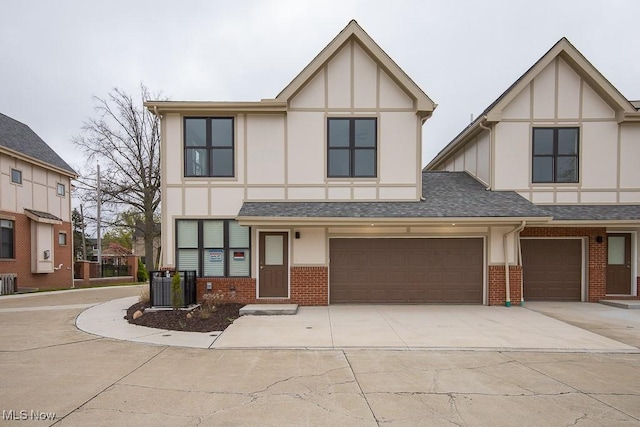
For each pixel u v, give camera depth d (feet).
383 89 37.50
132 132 87.10
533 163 39.96
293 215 33.76
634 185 39.42
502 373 18.61
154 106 35.86
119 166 84.89
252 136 37.27
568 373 18.67
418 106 36.65
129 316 31.30
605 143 39.63
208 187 36.99
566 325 28.35
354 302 37.09
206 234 36.94
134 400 15.29
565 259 38.99
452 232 36.94
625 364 20.13
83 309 36.17
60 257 71.05
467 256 37.19
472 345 23.24
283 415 14.06
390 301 37.11
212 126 37.32
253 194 37.17
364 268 37.22
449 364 19.92
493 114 39.04
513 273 36.45
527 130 39.70
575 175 39.73
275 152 37.32
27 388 16.47
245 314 31.96
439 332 26.21
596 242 38.29
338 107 37.45
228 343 23.57
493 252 36.68
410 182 37.55
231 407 14.69
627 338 24.91
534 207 35.50
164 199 36.81
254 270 36.37
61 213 72.33
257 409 14.53
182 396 15.69
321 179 37.40
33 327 28.27
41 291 55.98
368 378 17.80
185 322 28.78
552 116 39.65
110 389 16.38
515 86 38.83
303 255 36.50
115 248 149.89
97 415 13.99
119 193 85.87
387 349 22.47
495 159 39.88
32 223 63.46
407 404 15.03
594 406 14.98
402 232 36.91
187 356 21.09
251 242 36.50
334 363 19.95
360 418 13.84
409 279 37.19
